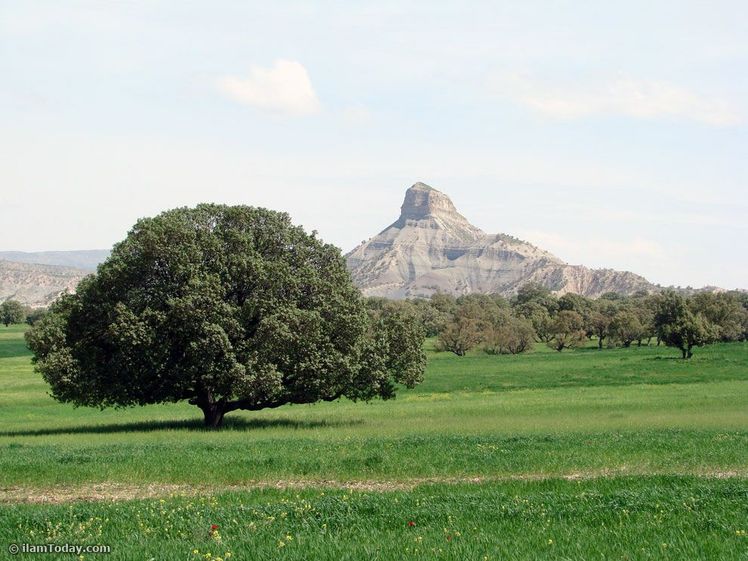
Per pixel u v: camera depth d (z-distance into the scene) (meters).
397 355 50.09
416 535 13.62
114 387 42.97
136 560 12.08
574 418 46.22
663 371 93.50
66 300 45.00
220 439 35.31
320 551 12.27
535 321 184.75
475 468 23.48
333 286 46.84
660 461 24.66
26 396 74.31
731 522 14.36
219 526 14.65
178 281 42.78
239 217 46.38
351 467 23.70
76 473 22.70
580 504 16.52
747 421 41.75
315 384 44.25
